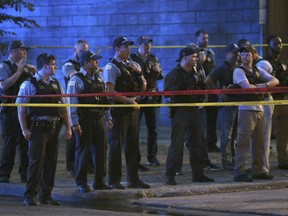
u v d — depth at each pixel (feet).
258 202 80.48
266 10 154.40
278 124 106.93
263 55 153.17
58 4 172.86
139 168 107.14
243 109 93.76
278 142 107.45
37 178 81.25
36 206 80.89
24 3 142.92
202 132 93.56
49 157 82.12
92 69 86.12
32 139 80.53
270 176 96.73
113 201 85.25
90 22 170.40
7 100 94.02
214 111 123.85
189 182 94.38
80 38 171.53
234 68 102.32
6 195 91.61
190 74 91.81
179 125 91.45
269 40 102.47
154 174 103.35
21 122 80.69
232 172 104.12
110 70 87.71
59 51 173.99
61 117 82.53
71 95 82.23
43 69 81.00
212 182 94.02
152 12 164.86
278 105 105.70
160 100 110.83
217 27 159.53
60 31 173.17
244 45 96.84
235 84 93.20
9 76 93.76
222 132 106.52
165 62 164.55
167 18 163.43
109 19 168.76
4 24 176.55
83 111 85.05
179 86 91.25
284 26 156.46
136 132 90.02
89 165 103.91
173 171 92.58
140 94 86.33
